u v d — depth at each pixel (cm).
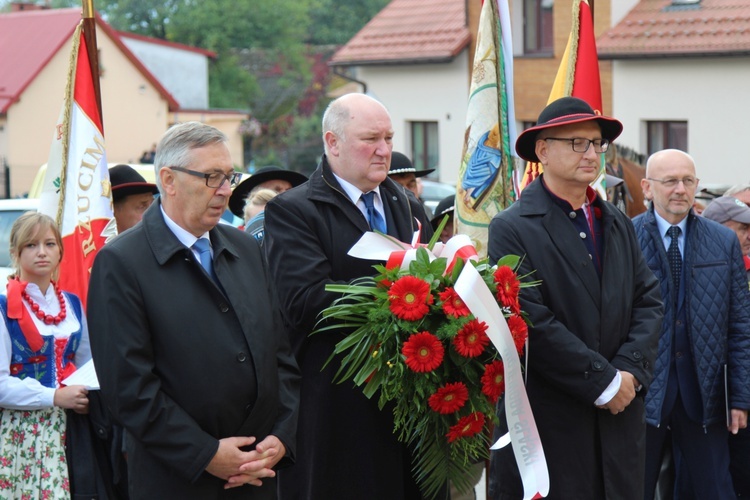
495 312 395
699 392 537
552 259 441
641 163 1257
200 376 359
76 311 512
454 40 2461
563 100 447
